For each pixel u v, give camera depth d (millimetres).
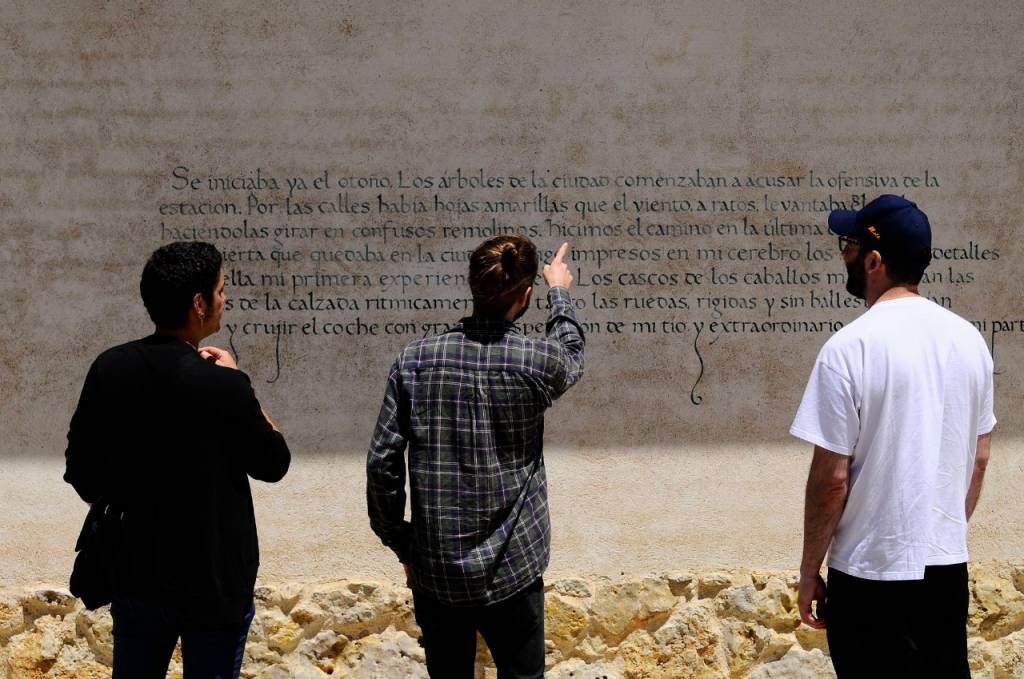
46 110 4168
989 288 4355
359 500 4238
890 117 4348
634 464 4293
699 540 4301
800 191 4320
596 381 4281
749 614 4262
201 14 4191
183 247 2787
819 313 4320
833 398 2516
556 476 4281
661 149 4289
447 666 2938
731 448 4305
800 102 4324
